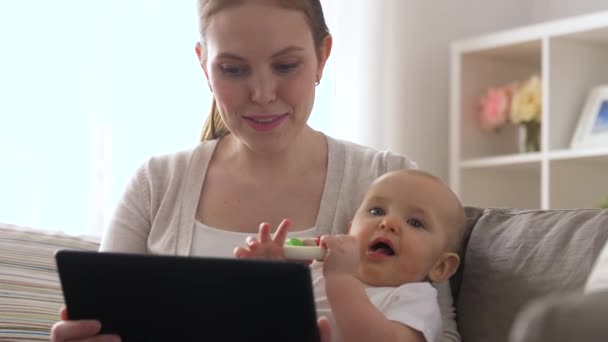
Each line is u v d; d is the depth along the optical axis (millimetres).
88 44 2895
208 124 1841
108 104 2914
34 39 2811
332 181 1682
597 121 3172
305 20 1539
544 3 3832
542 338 689
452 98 3484
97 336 1185
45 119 2824
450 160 3547
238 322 1103
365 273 1537
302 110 1553
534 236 1515
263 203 1665
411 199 1572
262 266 1063
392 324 1374
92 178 2885
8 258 1965
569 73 3250
